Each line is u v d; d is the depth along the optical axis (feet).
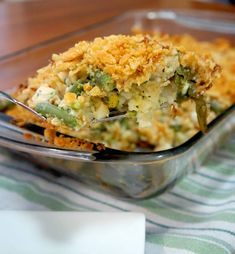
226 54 1.64
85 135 1.02
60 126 0.85
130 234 0.82
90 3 2.25
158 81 0.87
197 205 0.99
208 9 2.27
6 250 0.79
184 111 1.17
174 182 1.01
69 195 1.01
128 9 2.17
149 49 0.86
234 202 0.96
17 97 1.06
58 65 0.87
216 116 1.12
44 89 0.87
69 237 0.82
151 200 1.01
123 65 0.82
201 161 1.09
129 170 0.92
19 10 2.08
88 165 0.94
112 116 0.89
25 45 1.62
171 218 0.95
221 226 0.88
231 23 1.95
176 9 2.16
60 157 0.90
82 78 0.85
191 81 0.92
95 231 0.83
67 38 1.42
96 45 0.88
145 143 1.12
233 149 1.20
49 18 1.97
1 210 0.89
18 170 1.08
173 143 1.13
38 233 0.83
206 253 0.82
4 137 0.95
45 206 0.97
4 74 1.24
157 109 0.91
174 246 0.84
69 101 0.82
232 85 1.33
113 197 1.01
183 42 1.51
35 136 0.95
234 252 0.83
